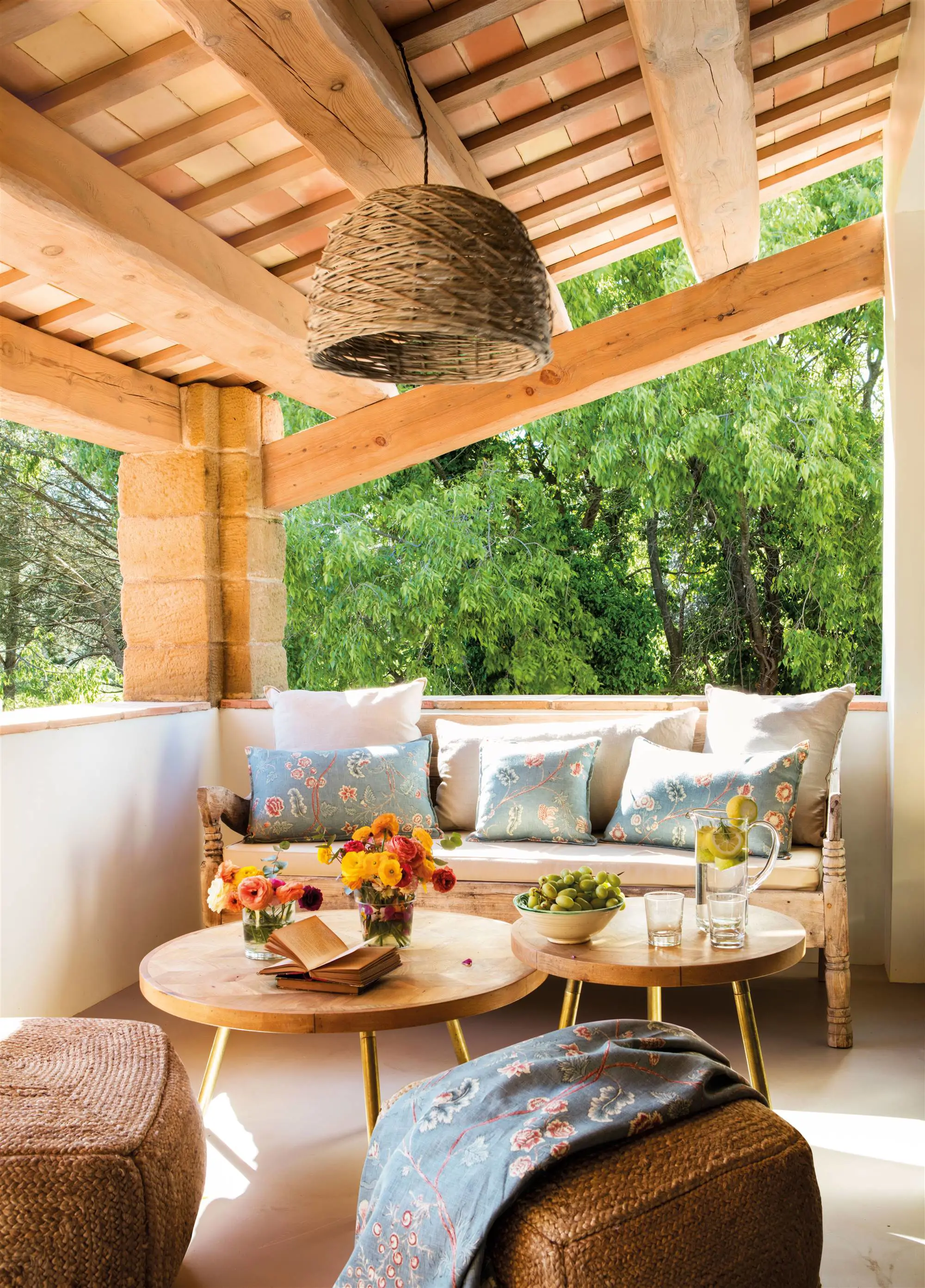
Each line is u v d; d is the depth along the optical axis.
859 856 4.23
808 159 4.42
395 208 2.01
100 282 3.19
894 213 3.92
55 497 11.04
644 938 2.47
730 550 9.93
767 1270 1.56
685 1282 1.44
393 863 2.51
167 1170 1.81
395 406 4.61
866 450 9.10
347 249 2.04
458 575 9.39
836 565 9.29
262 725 4.69
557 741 4.00
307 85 2.44
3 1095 1.89
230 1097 2.97
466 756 4.16
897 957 3.98
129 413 4.29
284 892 2.47
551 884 2.47
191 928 4.50
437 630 9.48
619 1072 1.72
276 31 2.22
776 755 3.55
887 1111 2.79
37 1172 1.67
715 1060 1.88
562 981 4.11
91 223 2.80
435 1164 1.58
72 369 3.96
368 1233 1.63
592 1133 1.54
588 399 4.40
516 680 9.79
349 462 4.69
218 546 4.77
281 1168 2.53
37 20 2.30
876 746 4.21
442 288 1.98
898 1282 2.01
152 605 4.71
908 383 3.98
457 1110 1.67
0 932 3.25
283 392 4.38
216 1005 2.16
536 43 3.02
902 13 3.40
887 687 4.27
